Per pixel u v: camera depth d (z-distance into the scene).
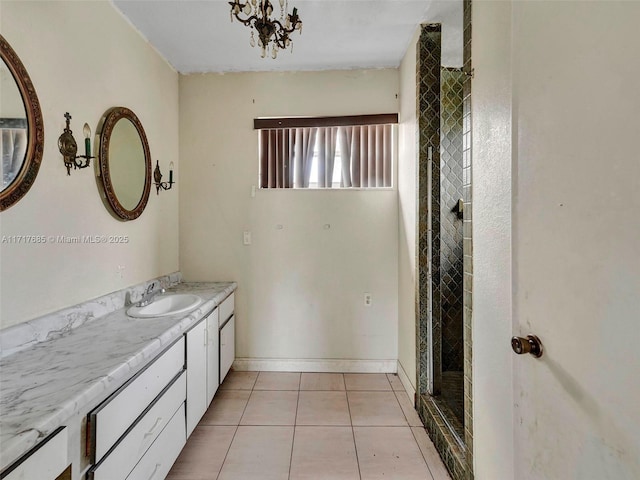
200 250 2.90
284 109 2.86
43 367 1.16
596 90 0.60
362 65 2.78
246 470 1.73
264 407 2.34
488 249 1.27
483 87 1.30
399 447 1.92
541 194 0.78
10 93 1.27
